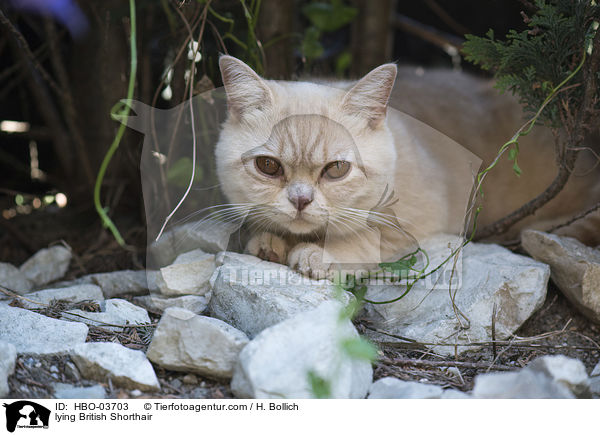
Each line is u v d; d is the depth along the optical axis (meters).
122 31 1.17
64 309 0.99
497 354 0.96
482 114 1.16
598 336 0.99
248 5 1.15
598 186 1.12
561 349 0.97
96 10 1.17
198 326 0.92
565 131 1.03
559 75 0.99
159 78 1.19
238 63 0.99
